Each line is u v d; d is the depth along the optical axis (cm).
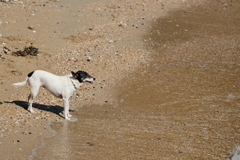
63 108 1034
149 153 693
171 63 1448
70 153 695
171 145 734
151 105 1045
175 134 801
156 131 823
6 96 1060
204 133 804
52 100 1095
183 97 1098
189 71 1346
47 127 859
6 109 953
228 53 1541
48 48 1520
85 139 777
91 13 2000
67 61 1428
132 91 1181
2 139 756
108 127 859
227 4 2369
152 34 1814
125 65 1441
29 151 705
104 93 1170
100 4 2172
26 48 1428
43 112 976
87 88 1212
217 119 900
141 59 1509
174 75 1314
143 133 811
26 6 1928
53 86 936
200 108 994
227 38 1772
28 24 1700
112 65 1435
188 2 2380
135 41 1712
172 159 662
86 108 1032
